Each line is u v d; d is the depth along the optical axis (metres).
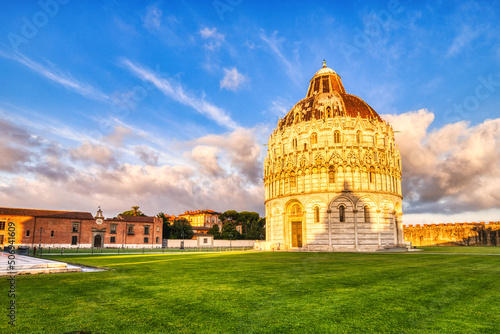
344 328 11.12
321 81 92.62
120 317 12.36
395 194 77.94
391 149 81.19
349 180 73.69
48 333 10.67
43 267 26.59
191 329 11.03
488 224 107.81
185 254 58.41
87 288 18.20
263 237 167.75
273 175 83.81
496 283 20.06
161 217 133.25
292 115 87.00
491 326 11.34
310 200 75.19
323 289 17.78
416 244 119.19
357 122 76.88
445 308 13.70
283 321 11.84
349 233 72.06
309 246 73.81
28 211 110.25
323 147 75.81
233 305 14.12
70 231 113.25
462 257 44.59
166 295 16.17
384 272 25.64
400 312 13.04
